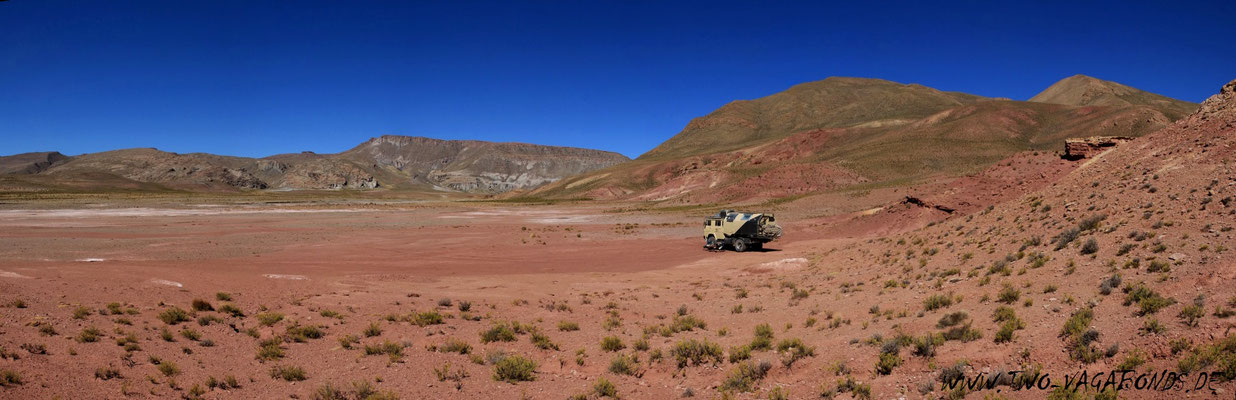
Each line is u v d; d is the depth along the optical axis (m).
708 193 121.12
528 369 9.78
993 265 15.55
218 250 34.09
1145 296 9.30
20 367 7.97
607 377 9.68
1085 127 133.50
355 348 11.12
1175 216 14.51
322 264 28.44
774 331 12.30
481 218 81.56
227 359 9.79
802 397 8.12
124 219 67.44
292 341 11.38
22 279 14.56
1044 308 10.27
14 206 99.31
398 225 63.66
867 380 8.34
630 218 79.19
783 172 122.12
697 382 9.20
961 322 10.48
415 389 8.85
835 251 30.88
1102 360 7.41
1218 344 6.78
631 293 19.64
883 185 84.94
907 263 20.67
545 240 45.84
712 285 21.52
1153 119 123.69
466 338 12.34
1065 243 15.59
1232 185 15.01
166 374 8.66
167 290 15.20
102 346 9.51
